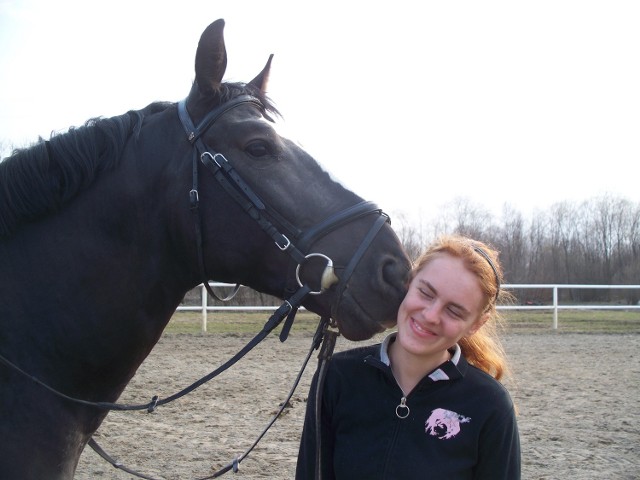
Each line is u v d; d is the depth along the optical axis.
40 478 2.17
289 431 5.77
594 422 6.14
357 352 2.15
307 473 2.09
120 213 2.32
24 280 2.25
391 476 1.94
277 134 2.35
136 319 2.37
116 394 2.46
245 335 11.47
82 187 2.30
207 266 2.39
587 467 4.87
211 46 2.32
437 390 1.99
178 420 6.07
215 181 2.33
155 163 2.36
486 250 2.04
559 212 35.22
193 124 2.37
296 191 2.30
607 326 14.10
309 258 2.25
